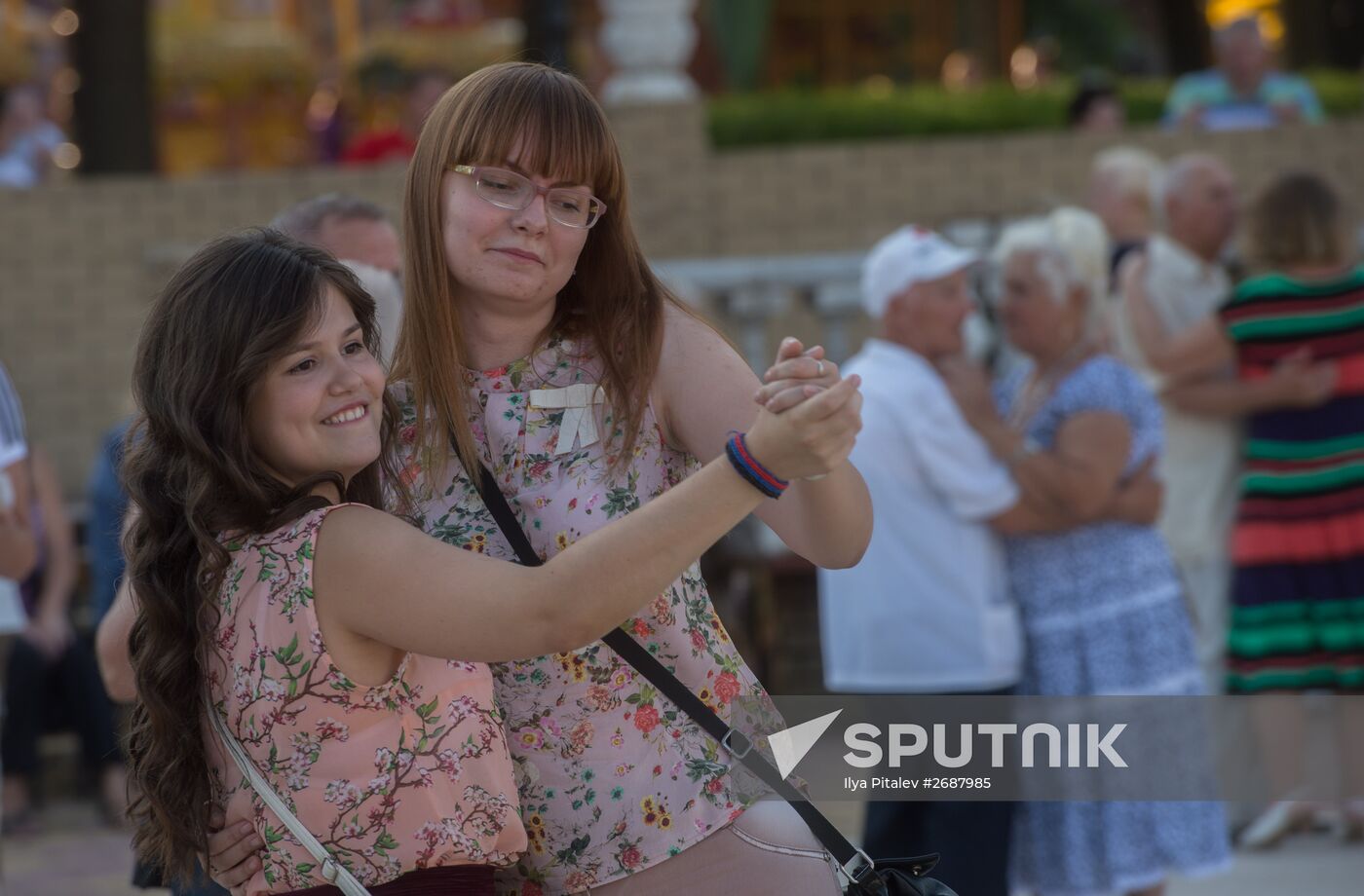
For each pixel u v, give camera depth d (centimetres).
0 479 714
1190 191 1180
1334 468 1063
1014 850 848
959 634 812
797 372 382
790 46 3038
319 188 1619
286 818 404
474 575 388
